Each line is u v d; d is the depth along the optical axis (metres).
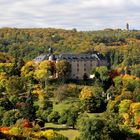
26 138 195.12
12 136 194.62
